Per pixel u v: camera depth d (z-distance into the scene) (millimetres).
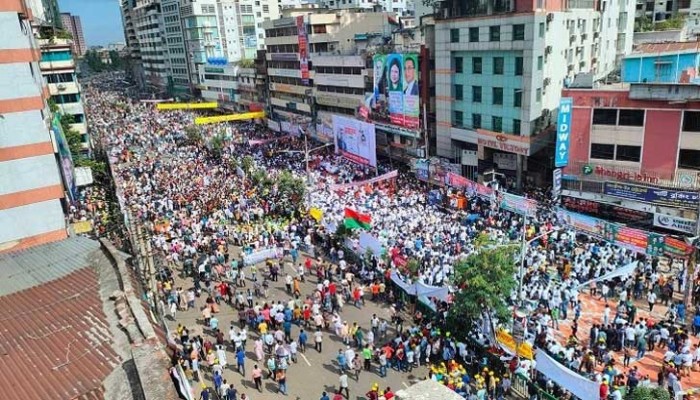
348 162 61719
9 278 18500
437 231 38125
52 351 13609
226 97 116312
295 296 32875
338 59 70312
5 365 13164
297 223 43719
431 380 8195
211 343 28188
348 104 71062
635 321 27438
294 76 84938
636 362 24969
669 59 40125
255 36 135875
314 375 25891
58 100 66250
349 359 25656
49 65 64812
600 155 41438
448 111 54156
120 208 40219
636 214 39219
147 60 182750
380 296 32906
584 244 35094
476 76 49969
